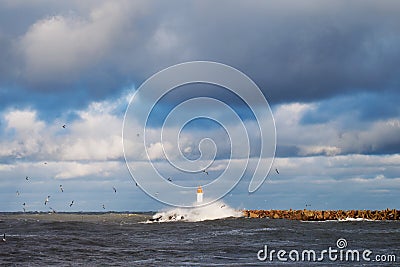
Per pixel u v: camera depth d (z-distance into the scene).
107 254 42.47
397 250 45.34
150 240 50.78
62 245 46.28
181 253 43.16
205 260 40.09
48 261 39.50
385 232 58.69
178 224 66.88
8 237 50.91
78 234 55.12
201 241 50.25
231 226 64.25
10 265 38.00
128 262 39.19
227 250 44.72
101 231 58.09
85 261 39.59
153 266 37.53
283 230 59.72
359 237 53.62
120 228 61.34
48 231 57.53
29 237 51.00
